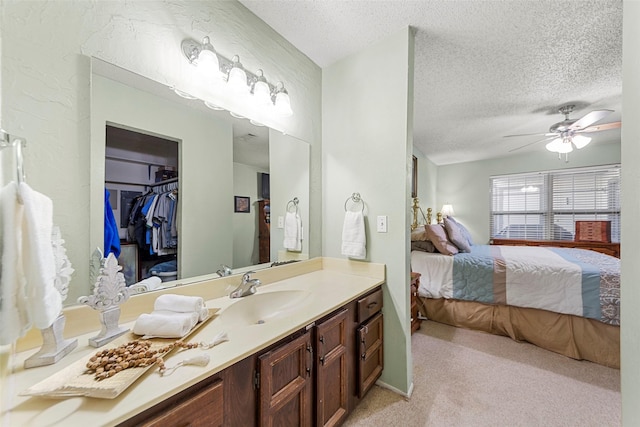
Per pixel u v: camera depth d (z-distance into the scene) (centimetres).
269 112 164
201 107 131
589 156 421
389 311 172
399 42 166
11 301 53
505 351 223
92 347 80
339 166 195
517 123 321
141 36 107
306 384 107
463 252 316
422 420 145
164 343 81
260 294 137
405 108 164
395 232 169
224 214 143
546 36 169
